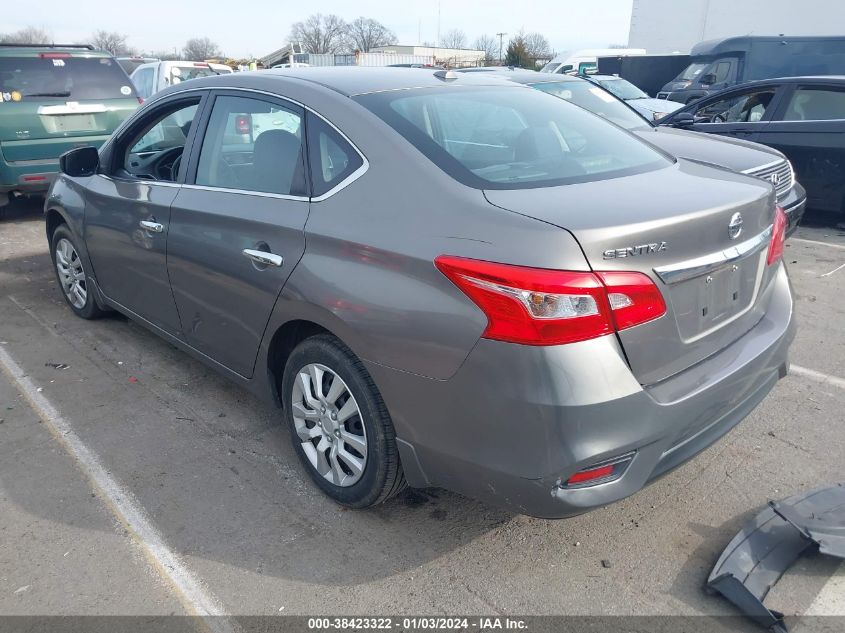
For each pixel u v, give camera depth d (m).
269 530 2.83
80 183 4.50
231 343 3.34
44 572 2.61
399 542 2.76
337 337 2.71
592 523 2.86
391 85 3.15
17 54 7.88
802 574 2.51
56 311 5.33
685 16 23.94
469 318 2.23
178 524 2.88
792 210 5.72
